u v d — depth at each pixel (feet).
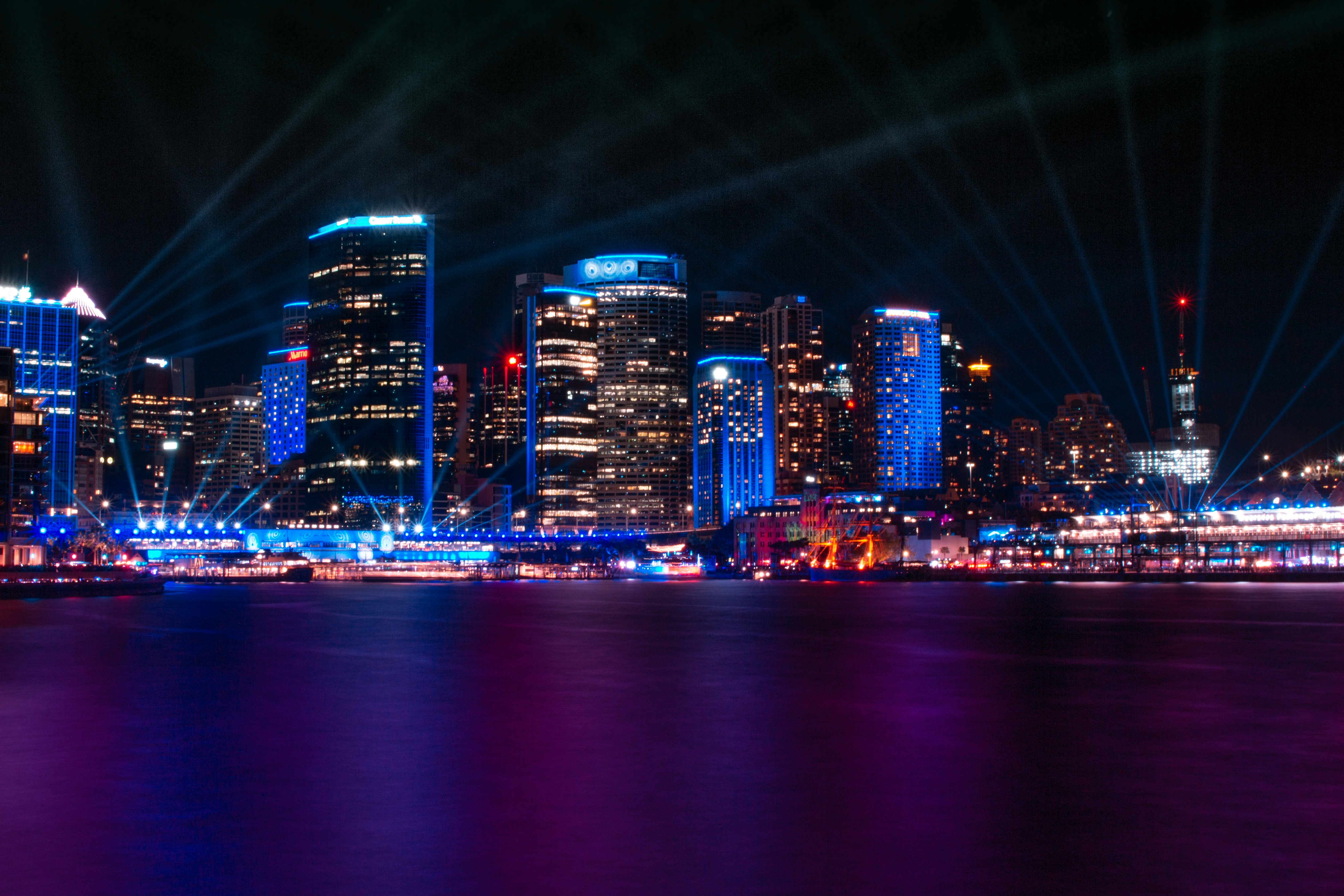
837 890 95.86
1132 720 188.44
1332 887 96.02
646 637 397.19
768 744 165.17
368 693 228.84
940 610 588.91
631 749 161.79
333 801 128.47
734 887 96.63
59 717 194.49
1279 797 128.67
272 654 322.96
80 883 98.63
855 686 238.89
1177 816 119.85
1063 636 385.70
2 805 127.03
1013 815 120.26
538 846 109.29
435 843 110.32
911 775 141.90
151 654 322.34
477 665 288.51
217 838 112.47
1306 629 416.26
